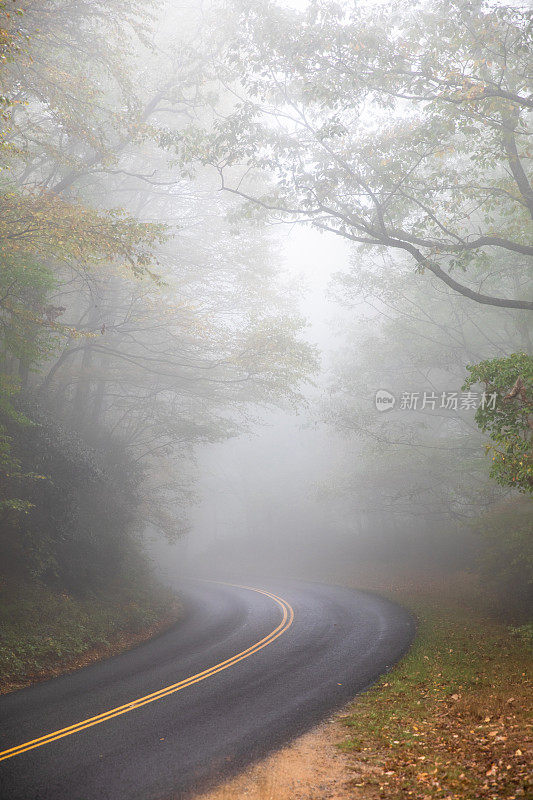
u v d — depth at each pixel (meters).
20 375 19.39
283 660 12.23
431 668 10.73
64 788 5.89
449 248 14.57
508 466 11.06
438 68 13.38
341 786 5.86
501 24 12.99
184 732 7.62
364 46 13.46
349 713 8.34
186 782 6.02
